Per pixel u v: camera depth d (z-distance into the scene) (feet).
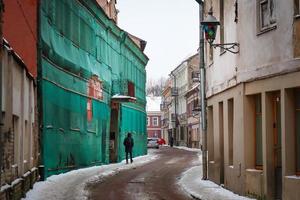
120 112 121.39
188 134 261.03
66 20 82.02
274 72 48.88
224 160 63.93
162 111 380.17
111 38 116.06
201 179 74.33
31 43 67.36
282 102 47.65
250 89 54.19
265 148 50.62
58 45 77.20
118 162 116.98
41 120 68.13
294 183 45.70
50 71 72.64
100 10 101.40
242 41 55.98
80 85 89.35
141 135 155.53
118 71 123.13
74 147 85.30
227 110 62.49
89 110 95.45
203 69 73.56
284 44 47.50
